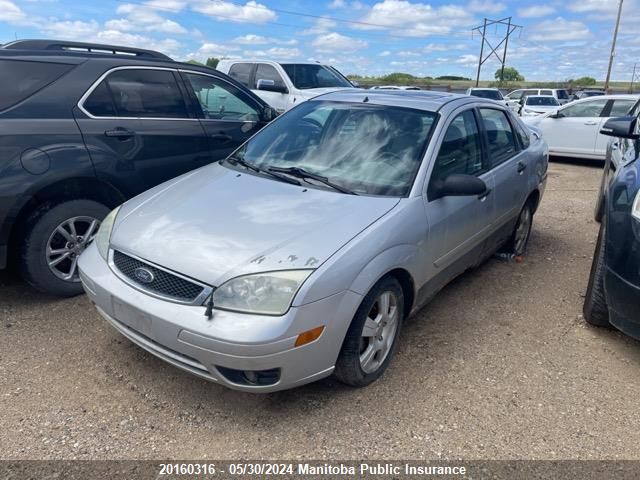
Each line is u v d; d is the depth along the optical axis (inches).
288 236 103.0
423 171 125.0
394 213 114.0
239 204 116.6
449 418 105.3
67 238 148.8
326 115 149.1
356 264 100.8
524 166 180.7
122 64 164.6
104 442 96.1
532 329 142.9
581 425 104.7
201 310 94.8
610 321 122.2
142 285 103.1
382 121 140.3
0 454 92.0
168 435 98.7
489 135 164.2
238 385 96.2
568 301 161.5
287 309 92.5
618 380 120.3
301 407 107.4
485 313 151.9
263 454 94.8
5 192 131.8
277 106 367.6
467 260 153.2
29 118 140.6
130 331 107.2
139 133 163.9
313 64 394.3
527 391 115.0
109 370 117.5
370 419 104.4
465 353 129.6
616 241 117.2
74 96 151.2
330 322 97.4
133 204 127.2
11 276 167.2
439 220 126.3
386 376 118.8
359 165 130.2
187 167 179.6
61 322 137.9
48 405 105.0
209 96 191.0
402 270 115.4
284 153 142.3
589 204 292.2
